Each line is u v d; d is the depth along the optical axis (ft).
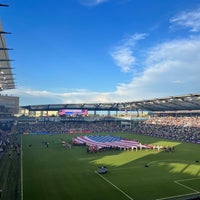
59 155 207.10
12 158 189.06
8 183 124.26
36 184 122.93
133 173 145.59
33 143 284.82
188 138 313.53
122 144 253.24
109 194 108.27
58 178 134.31
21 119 476.13
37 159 187.73
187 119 411.34
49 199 102.01
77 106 499.92
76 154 212.84
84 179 132.57
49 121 492.54
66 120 493.36
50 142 294.66
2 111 466.29
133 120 495.00
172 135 346.74
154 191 111.96
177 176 138.00
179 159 188.55
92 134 402.93
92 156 202.69
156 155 207.31
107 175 140.87
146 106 444.14
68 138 339.98
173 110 456.45
